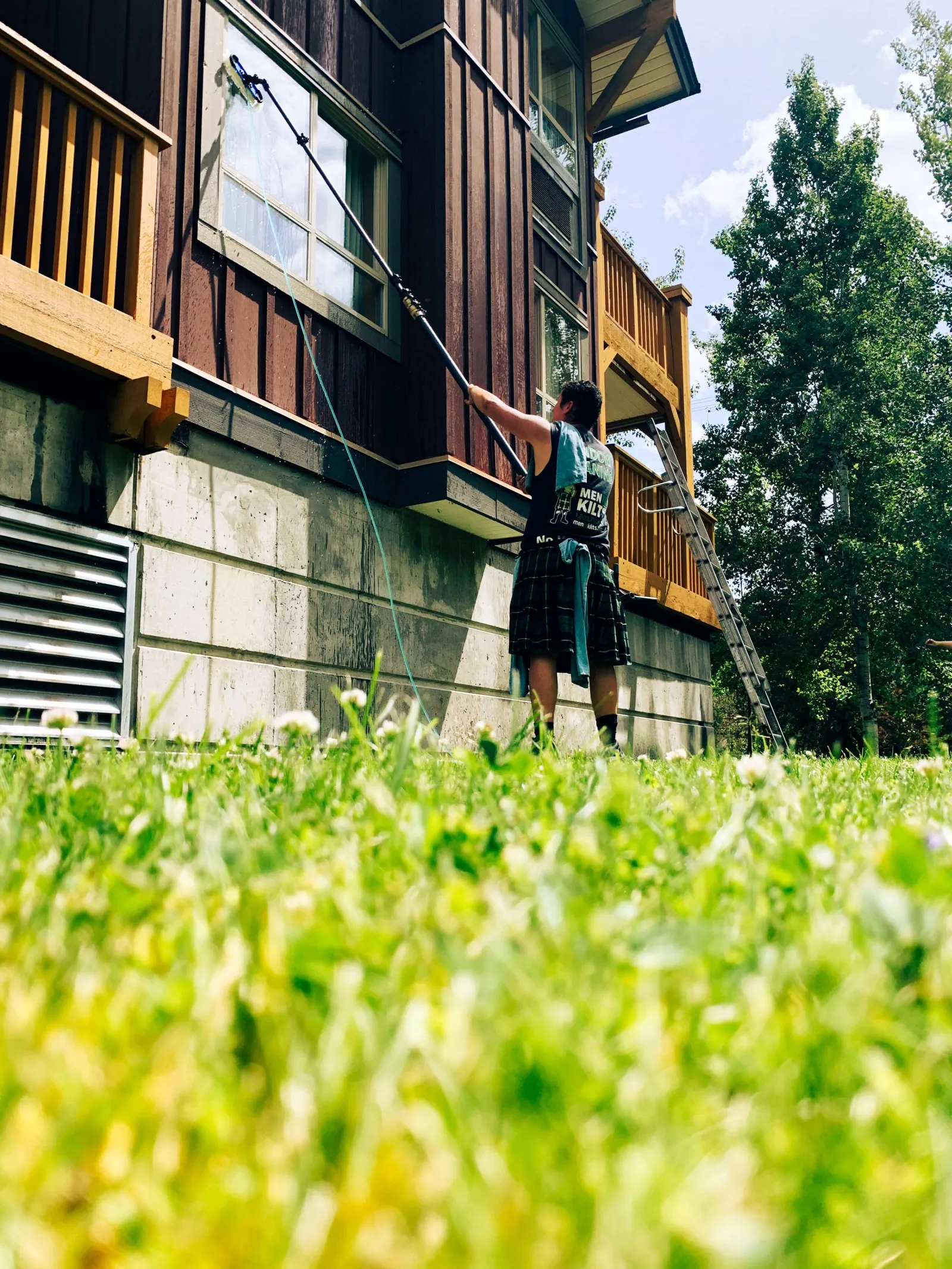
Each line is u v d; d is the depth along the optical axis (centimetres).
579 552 469
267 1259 37
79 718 412
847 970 72
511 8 814
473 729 670
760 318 2255
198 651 477
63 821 138
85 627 418
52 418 414
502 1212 39
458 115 712
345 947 70
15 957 76
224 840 114
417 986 67
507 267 758
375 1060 52
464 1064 53
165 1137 46
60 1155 44
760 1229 36
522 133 808
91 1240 40
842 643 2116
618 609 482
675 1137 46
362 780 178
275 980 67
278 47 592
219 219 525
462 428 667
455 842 121
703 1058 60
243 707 498
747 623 2131
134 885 95
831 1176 45
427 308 676
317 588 563
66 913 89
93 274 455
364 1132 45
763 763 195
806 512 2202
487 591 735
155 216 466
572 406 507
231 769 227
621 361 1107
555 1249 36
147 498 456
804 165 2272
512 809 154
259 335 548
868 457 2069
